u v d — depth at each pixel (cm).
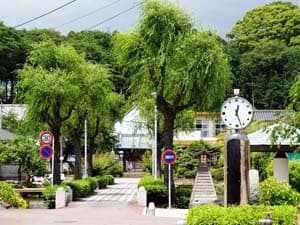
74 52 3356
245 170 1410
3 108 6462
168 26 2862
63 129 3928
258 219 1242
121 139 6956
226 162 1420
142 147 6975
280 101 6178
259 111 5759
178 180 4703
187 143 5959
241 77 6384
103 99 3500
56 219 2052
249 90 6359
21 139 3881
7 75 6844
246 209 1291
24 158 3822
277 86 6203
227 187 1412
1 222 1920
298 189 3058
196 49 2819
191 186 3528
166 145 3014
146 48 2900
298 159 3528
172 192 2956
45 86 3133
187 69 2814
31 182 3888
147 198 2942
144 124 4553
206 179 3061
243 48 7019
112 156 6688
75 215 2236
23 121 3516
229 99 1485
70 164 6300
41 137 2783
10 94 7450
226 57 2919
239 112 1477
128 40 2914
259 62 6319
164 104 3014
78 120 3841
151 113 4212
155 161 3884
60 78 3169
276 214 1280
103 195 3741
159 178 3712
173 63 2858
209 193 3027
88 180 3806
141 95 3167
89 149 4719
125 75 3100
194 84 2838
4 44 6700
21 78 3281
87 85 3388
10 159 3784
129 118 6397
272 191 1708
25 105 3297
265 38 6988
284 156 2730
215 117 3075
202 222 1255
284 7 7350
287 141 2583
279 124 2561
